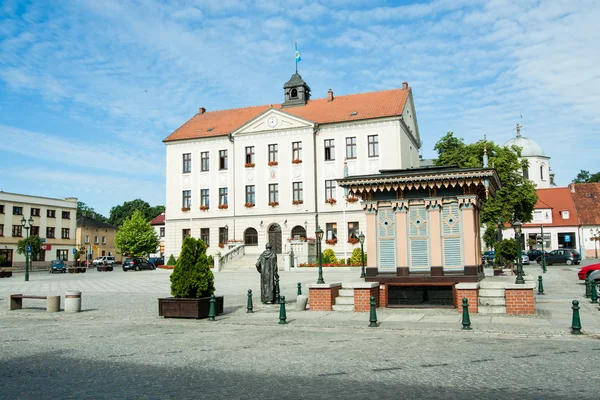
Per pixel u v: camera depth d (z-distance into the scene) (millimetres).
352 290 17359
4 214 70562
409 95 53812
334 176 49656
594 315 14758
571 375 8180
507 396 7113
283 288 26375
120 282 34969
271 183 51781
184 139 55656
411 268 16984
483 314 15047
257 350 10703
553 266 48906
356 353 10195
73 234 82188
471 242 16391
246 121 55156
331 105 53969
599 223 67688
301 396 7242
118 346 11430
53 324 15266
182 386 7895
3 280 39969
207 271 16297
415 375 8344
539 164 84312
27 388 7902
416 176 16688
